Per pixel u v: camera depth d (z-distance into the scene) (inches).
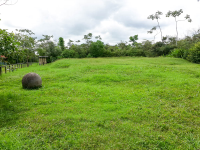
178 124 180.9
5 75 518.0
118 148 137.8
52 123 181.0
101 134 159.6
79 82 410.6
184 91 297.7
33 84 344.8
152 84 368.2
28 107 234.1
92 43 1349.7
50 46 1272.1
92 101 264.7
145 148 138.3
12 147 135.6
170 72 485.4
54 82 413.7
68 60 878.4
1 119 193.9
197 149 138.4
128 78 429.1
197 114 207.0
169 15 1556.3
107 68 573.6
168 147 140.1
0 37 261.3
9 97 277.7
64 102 259.4
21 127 174.4
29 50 994.7
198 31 1325.0
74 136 155.0
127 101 260.8
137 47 1491.1
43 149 136.4
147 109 223.8
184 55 911.0
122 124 179.8
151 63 745.0
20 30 965.8
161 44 1435.8
